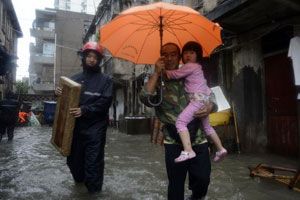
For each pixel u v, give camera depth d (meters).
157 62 2.23
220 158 2.36
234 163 4.82
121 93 17.77
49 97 22.25
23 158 5.45
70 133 2.97
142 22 2.35
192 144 2.21
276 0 4.11
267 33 5.46
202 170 2.23
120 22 2.26
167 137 2.26
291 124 5.34
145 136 10.27
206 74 7.84
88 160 3.03
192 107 2.15
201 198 2.52
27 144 7.83
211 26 2.25
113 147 7.17
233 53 6.39
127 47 2.57
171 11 2.15
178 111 2.24
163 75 2.34
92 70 3.26
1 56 5.71
